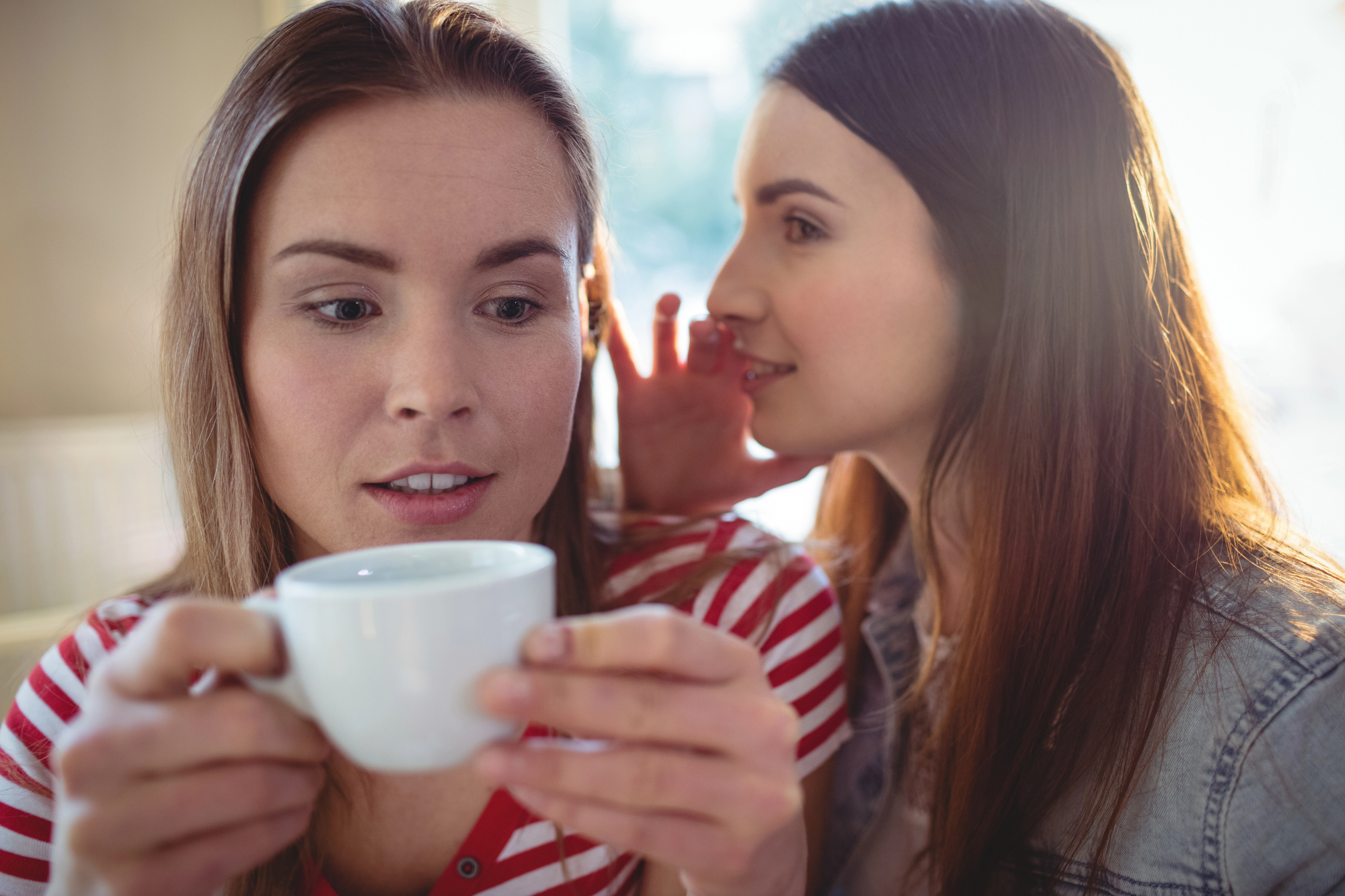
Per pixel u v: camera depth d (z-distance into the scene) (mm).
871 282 866
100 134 2982
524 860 696
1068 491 814
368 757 415
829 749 841
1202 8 2414
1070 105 845
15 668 1581
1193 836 693
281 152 596
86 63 2951
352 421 610
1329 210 2369
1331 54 2344
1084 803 742
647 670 514
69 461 2689
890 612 1025
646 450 1010
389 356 604
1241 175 2441
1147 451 809
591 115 772
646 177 3131
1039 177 835
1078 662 783
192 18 3062
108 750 402
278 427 626
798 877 549
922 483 918
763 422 953
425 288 598
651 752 450
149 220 3061
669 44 3070
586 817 455
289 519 729
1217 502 816
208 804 414
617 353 994
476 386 615
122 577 2736
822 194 873
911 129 843
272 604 415
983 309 866
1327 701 647
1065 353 829
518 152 625
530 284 643
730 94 3096
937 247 855
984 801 775
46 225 2945
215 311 650
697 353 962
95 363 3033
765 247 934
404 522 623
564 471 813
